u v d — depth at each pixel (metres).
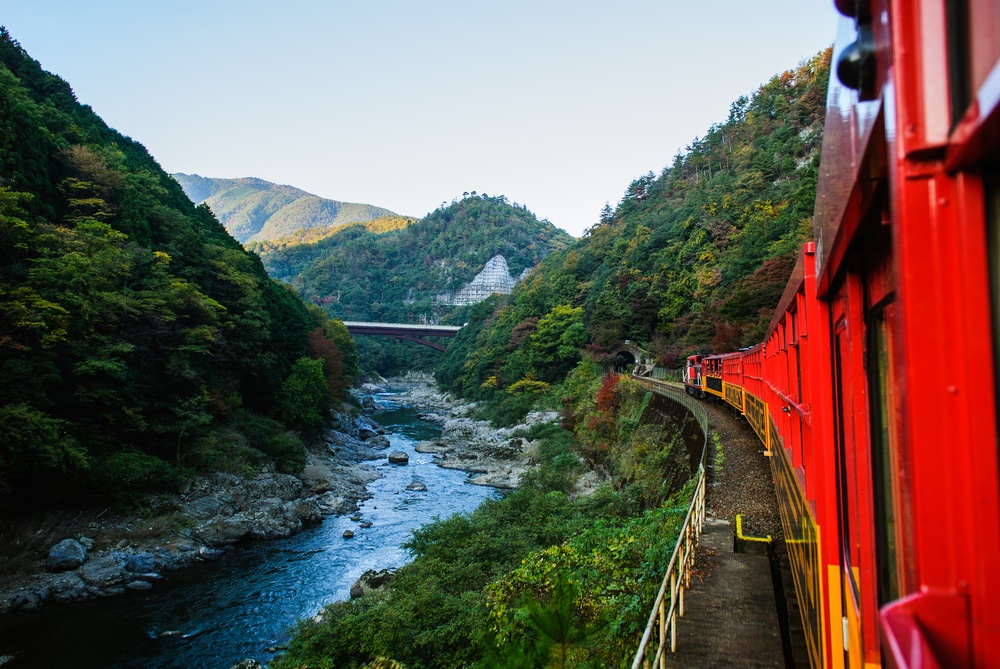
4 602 21.06
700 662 7.49
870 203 2.46
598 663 7.89
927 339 1.40
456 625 14.73
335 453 49.25
